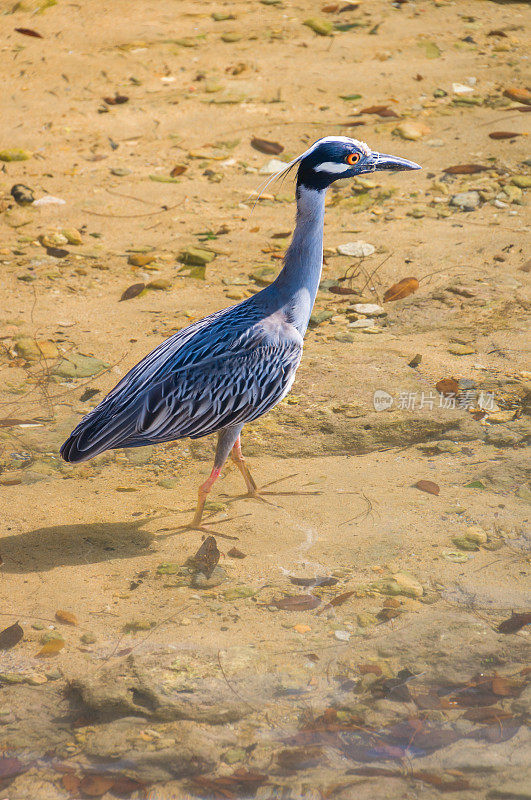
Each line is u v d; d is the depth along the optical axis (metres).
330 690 7.21
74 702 7.12
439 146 17.61
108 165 17.22
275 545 8.98
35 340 12.38
